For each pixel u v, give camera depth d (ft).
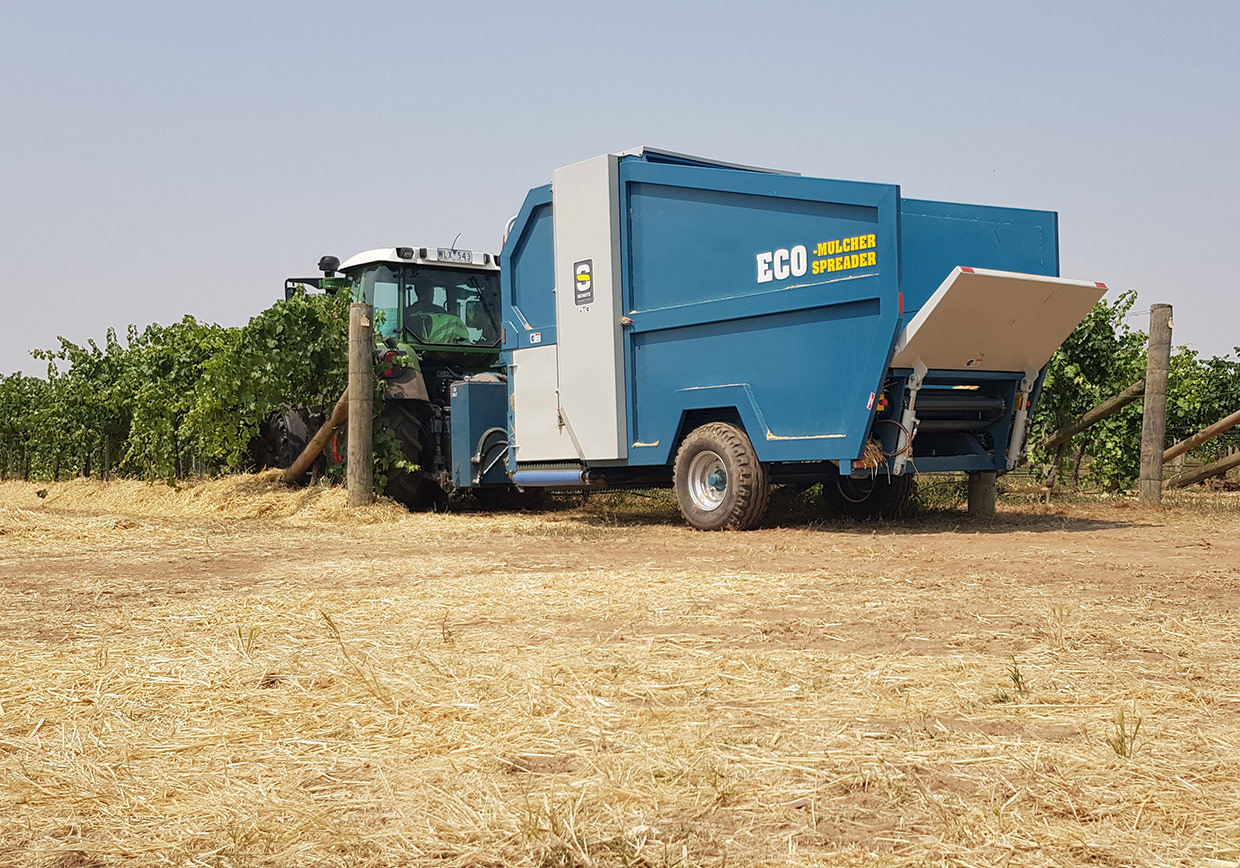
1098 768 9.12
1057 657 13.19
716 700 11.53
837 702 11.34
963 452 30.89
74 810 8.81
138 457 50.24
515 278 36.19
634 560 23.67
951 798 8.53
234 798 8.98
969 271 26.30
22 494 55.67
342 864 7.66
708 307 30.94
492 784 9.12
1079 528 30.19
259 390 40.91
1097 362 39.47
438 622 16.38
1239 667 12.66
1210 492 45.88
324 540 30.09
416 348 41.11
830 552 24.72
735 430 30.66
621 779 9.07
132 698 12.16
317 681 12.71
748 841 7.83
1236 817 8.06
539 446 35.42
